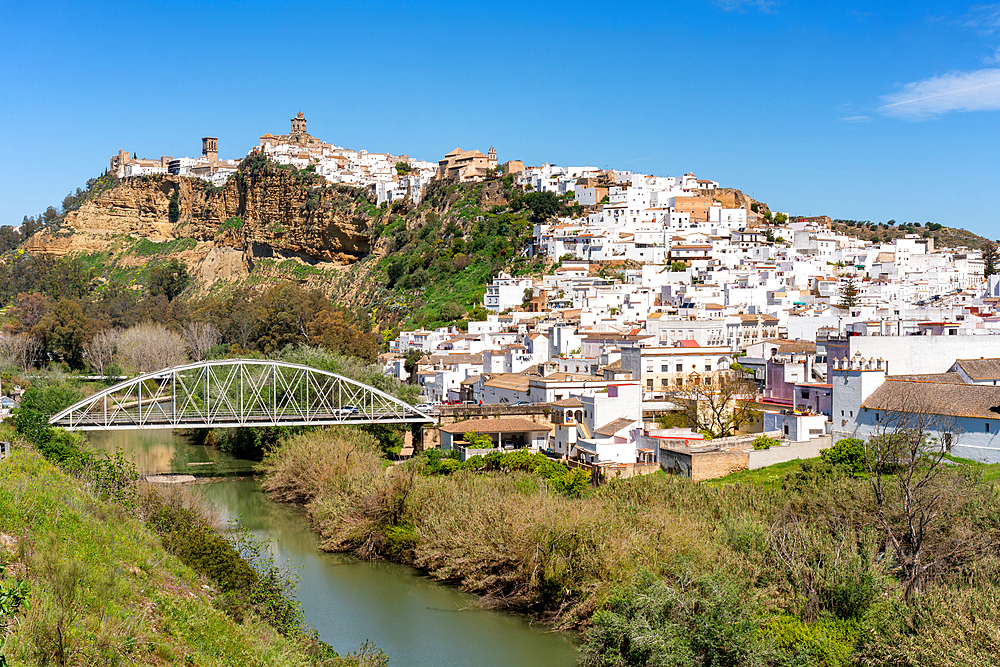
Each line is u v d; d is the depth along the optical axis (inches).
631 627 2001.7
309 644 1875.0
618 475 3415.4
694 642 1956.2
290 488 3905.0
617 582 2333.9
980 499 2477.9
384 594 2728.8
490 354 6156.5
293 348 7736.2
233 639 1647.4
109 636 1386.6
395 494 3211.1
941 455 2888.8
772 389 4475.9
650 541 2458.2
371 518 3169.3
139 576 1729.8
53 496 1967.3
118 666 1348.4
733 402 4308.6
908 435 2997.0
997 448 3142.2
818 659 1932.8
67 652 1299.2
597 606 2333.9
